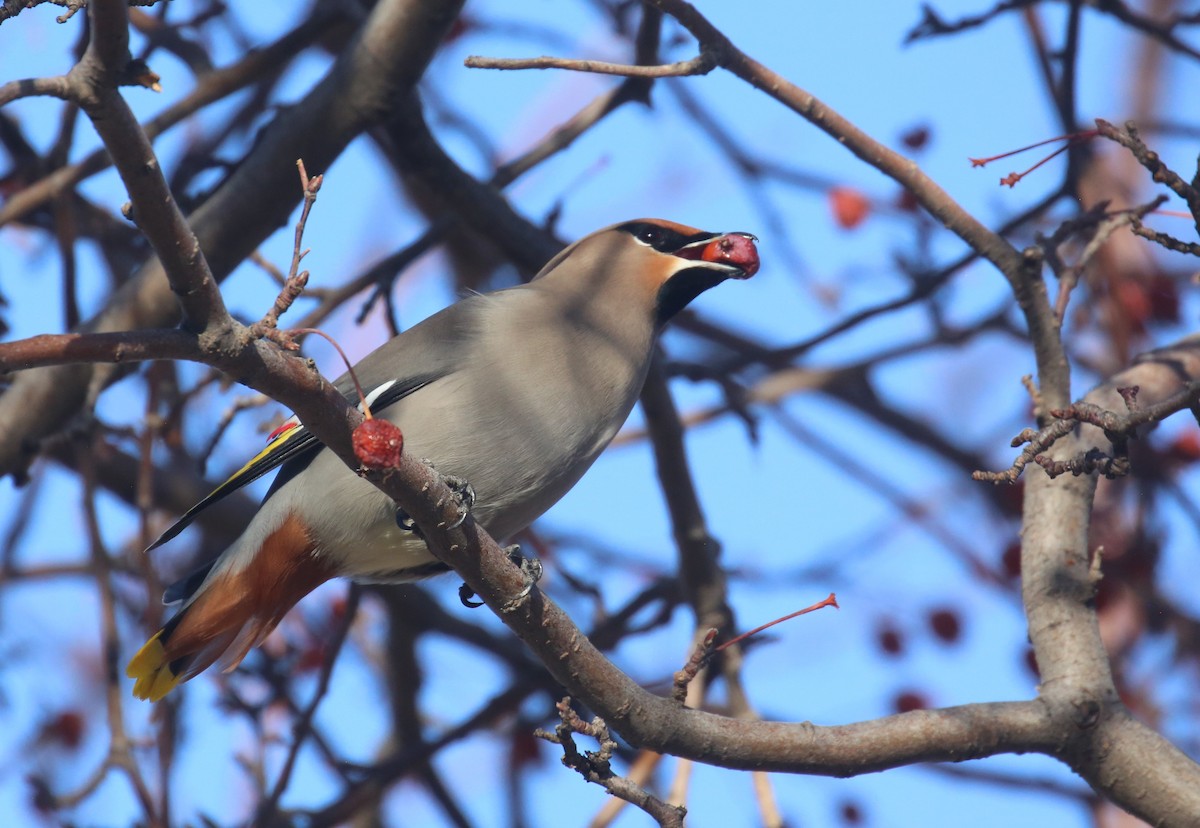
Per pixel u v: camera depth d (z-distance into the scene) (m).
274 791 11.04
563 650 7.12
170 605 9.09
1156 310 12.51
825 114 9.34
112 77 5.49
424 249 12.21
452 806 13.20
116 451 12.92
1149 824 7.65
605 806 10.01
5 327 11.40
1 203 12.49
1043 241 9.73
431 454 8.67
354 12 11.16
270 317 6.03
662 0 8.79
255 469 8.75
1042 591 8.37
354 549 8.68
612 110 12.14
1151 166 7.14
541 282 9.69
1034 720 7.65
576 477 9.12
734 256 9.69
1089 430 9.04
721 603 11.32
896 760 7.43
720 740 7.26
